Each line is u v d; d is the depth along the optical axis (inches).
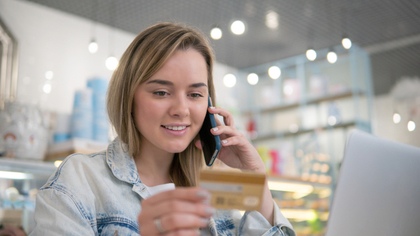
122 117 45.5
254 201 28.2
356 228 35.6
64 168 41.7
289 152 176.6
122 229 40.2
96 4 135.8
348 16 164.7
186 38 42.9
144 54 43.3
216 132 44.6
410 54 204.4
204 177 28.0
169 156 47.6
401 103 227.5
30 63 122.4
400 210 37.9
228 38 179.9
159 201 27.8
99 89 111.9
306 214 142.7
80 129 107.2
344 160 35.2
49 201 38.3
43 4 130.8
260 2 150.6
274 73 169.3
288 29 174.6
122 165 44.0
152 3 142.5
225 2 148.1
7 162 78.5
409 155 38.8
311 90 203.2
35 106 92.0
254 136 201.9
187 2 145.3
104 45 149.0
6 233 77.7
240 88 212.2
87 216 39.1
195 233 26.8
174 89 42.1
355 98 184.2
